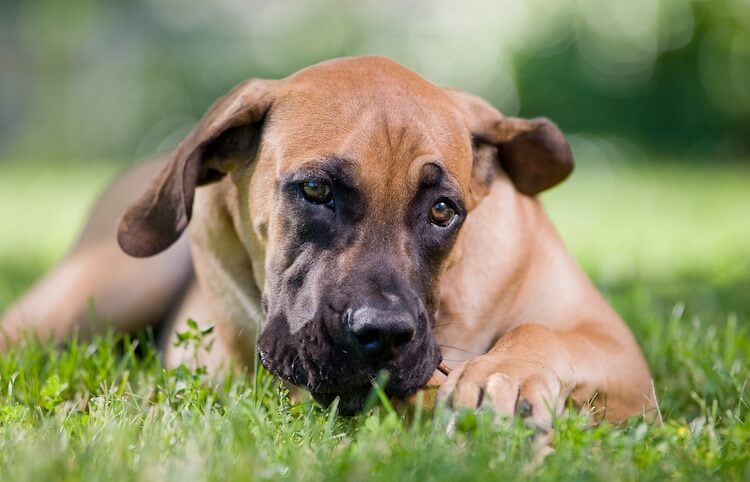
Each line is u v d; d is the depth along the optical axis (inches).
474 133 272.5
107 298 342.6
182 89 1600.6
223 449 197.9
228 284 279.3
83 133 1723.7
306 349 227.6
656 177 1176.2
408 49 1465.3
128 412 235.3
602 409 246.5
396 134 244.5
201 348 293.6
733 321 323.0
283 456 197.0
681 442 211.8
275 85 270.8
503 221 279.3
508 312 275.0
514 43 1390.3
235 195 270.2
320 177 240.4
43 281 363.9
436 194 245.4
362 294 222.8
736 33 1353.3
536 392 215.8
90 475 181.8
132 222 274.5
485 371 219.0
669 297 416.5
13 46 1809.8
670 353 311.1
